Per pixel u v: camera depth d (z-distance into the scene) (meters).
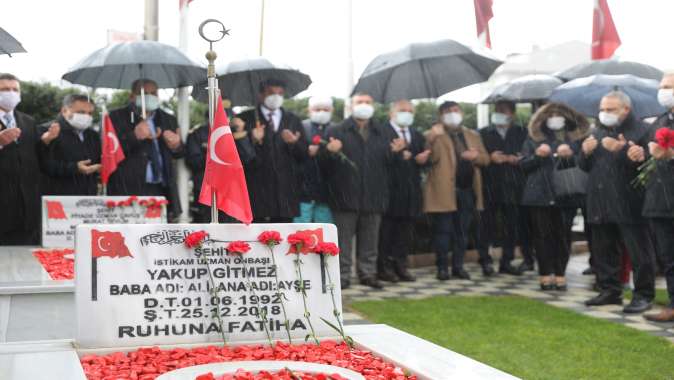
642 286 7.41
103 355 3.41
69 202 7.28
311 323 3.80
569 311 7.39
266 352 3.45
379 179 8.90
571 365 5.18
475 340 5.98
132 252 3.59
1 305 4.81
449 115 9.56
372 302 7.82
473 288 9.03
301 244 3.79
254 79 8.31
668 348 5.73
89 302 3.49
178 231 3.67
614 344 5.86
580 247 13.22
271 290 3.75
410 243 11.20
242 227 3.78
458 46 9.04
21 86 10.27
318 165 8.85
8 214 7.62
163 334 3.57
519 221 10.22
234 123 7.81
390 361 3.30
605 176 7.46
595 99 8.32
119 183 7.90
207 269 3.68
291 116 8.36
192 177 8.45
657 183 6.71
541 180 8.70
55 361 3.13
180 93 8.66
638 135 7.33
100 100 10.38
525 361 5.29
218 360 3.30
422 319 6.88
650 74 9.30
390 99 9.47
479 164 9.92
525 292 8.73
